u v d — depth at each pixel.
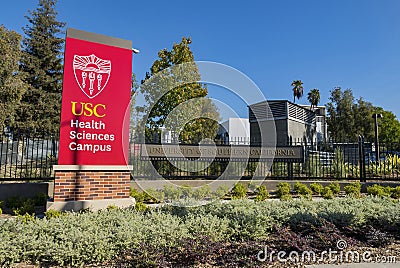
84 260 3.49
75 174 6.66
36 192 8.29
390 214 4.88
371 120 33.25
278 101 17.62
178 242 3.73
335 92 35.66
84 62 6.96
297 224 4.77
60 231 4.05
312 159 11.49
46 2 28.11
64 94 6.70
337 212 4.99
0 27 19.31
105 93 7.15
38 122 23.39
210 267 3.41
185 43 11.72
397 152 12.66
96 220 4.71
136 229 4.05
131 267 3.36
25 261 3.51
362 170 11.03
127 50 7.54
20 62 25.23
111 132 7.14
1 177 8.79
